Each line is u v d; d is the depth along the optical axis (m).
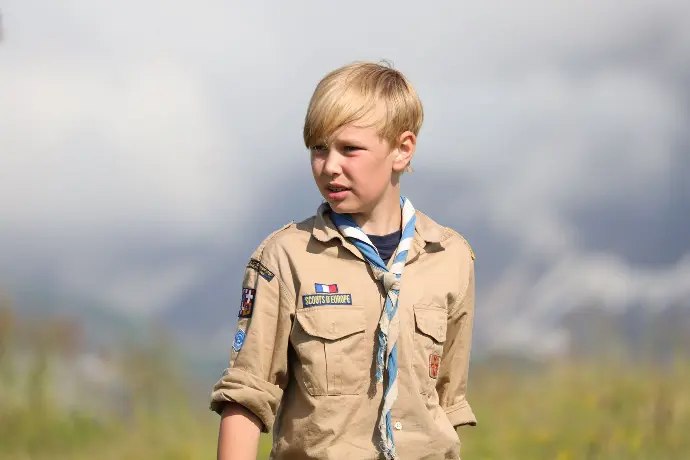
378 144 7.36
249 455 7.25
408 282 7.54
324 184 7.37
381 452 7.18
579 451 16.23
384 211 7.66
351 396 7.23
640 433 16.64
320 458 7.17
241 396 7.23
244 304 7.54
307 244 7.49
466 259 7.98
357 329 7.28
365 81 7.40
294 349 7.36
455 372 8.14
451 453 7.48
